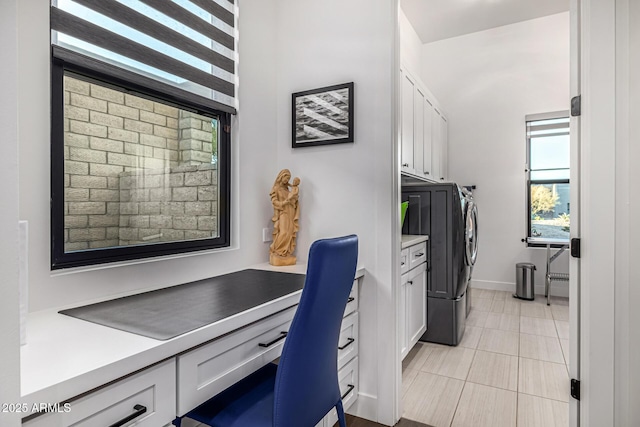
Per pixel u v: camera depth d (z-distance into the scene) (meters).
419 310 2.81
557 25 4.19
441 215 2.96
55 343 0.88
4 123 0.53
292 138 2.20
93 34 1.32
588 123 1.48
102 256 1.38
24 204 1.14
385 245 1.91
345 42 2.04
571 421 1.59
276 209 2.08
